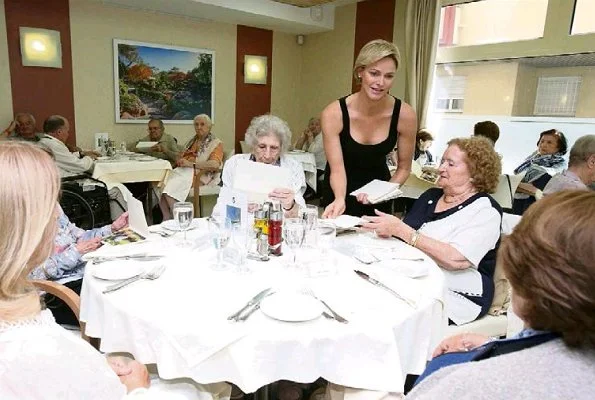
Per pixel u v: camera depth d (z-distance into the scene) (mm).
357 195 2119
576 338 546
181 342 1050
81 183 3801
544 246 568
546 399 497
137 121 5719
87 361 705
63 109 5168
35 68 4910
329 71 6816
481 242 1689
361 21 6223
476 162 1815
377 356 1084
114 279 1314
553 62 4477
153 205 4723
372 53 2094
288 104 7305
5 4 4633
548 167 3934
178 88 6008
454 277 1734
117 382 740
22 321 682
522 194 3369
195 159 4910
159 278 1347
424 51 5414
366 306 1198
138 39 5566
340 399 1194
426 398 569
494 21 4895
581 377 510
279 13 5926
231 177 2275
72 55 5129
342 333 1062
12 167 674
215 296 1229
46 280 1681
